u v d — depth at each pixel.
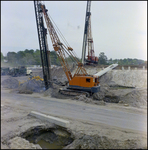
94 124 7.99
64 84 20.27
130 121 8.36
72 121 8.46
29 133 7.57
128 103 12.49
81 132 7.07
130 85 21.14
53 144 7.28
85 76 15.70
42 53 18.64
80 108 11.03
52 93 16.36
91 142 6.13
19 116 9.28
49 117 8.56
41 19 17.27
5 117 9.08
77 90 15.70
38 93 17.42
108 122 8.26
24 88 18.44
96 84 15.82
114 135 6.72
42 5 16.64
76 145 6.21
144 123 8.05
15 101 13.33
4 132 7.18
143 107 11.28
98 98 14.56
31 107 11.39
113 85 22.41
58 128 7.90
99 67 31.11
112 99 14.26
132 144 5.77
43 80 19.86
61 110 10.57
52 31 16.92
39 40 17.83
